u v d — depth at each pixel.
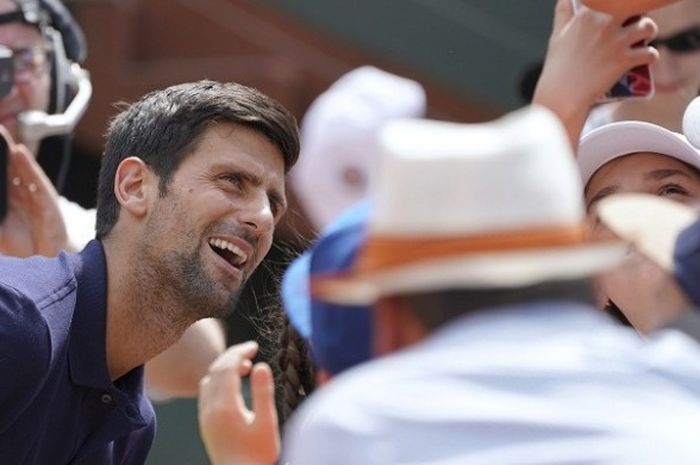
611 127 11.32
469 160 6.90
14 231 13.81
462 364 6.96
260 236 11.36
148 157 11.41
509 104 27.05
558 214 6.93
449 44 27.42
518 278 7.00
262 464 10.08
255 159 11.37
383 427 6.89
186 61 27.88
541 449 6.76
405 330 7.18
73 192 26.17
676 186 11.38
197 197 11.25
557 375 6.92
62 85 15.03
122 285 11.33
